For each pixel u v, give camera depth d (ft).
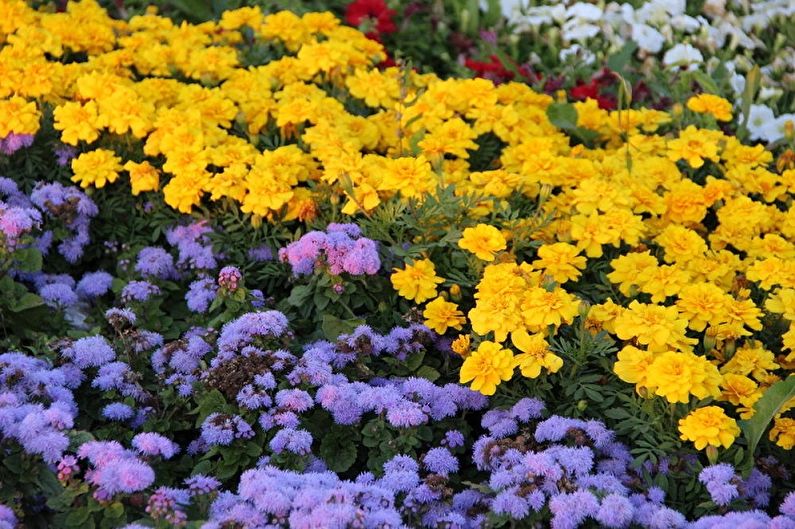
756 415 6.72
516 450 6.70
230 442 6.73
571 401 6.91
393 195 7.46
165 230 7.63
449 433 6.87
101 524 6.43
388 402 6.81
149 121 7.72
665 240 7.34
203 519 6.48
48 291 7.29
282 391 6.80
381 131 7.98
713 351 7.04
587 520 6.52
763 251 7.37
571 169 7.63
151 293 7.30
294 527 6.29
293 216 7.48
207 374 6.84
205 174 7.48
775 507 6.77
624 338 6.86
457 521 6.52
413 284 7.14
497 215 7.47
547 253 7.16
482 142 8.05
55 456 6.43
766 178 7.70
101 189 7.67
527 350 6.82
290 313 7.29
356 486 6.45
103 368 6.89
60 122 7.66
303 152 7.86
